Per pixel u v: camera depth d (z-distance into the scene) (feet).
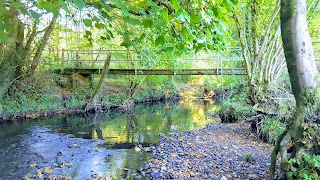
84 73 52.80
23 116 40.68
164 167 20.40
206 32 9.56
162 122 41.32
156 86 69.67
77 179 18.39
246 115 35.14
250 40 33.09
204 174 18.37
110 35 10.07
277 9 28.58
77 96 50.90
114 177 18.79
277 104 28.73
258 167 18.72
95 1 7.28
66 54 54.39
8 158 22.72
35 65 44.27
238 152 23.35
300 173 11.88
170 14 8.14
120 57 52.65
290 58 13.33
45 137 30.37
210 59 48.73
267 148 24.59
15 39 37.14
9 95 41.86
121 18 9.43
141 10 7.73
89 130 34.96
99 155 24.08
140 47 26.89
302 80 13.17
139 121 42.34
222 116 40.22
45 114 43.45
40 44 42.86
